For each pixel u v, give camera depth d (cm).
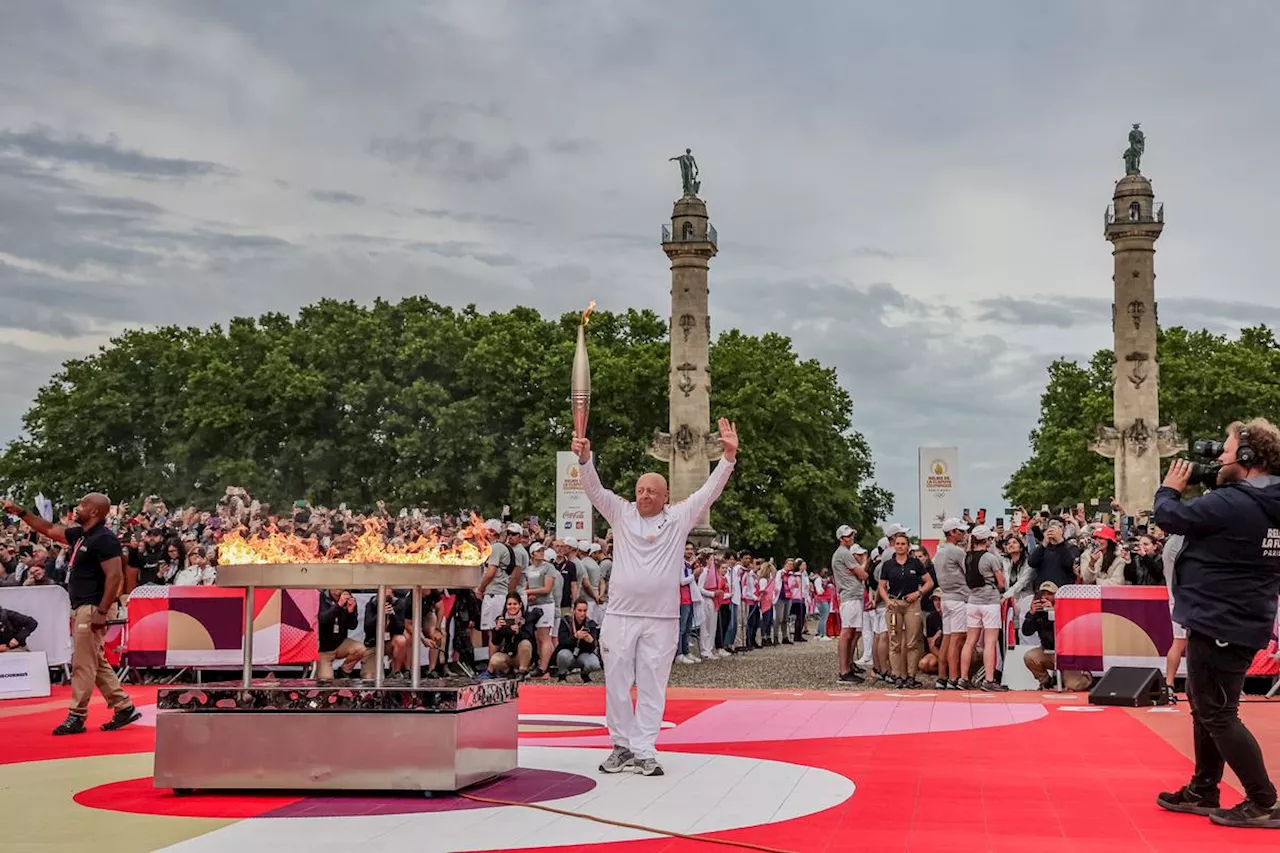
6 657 2127
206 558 2398
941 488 3422
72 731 1562
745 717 1755
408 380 8144
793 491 7944
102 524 1594
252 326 8619
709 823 954
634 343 8506
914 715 1784
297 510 2631
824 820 970
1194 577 971
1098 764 1287
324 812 996
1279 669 2103
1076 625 2223
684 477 6269
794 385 8388
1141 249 6675
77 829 932
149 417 8525
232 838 895
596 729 1609
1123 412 6681
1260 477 971
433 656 2366
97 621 1570
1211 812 967
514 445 7925
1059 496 8906
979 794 1094
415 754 1060
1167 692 2025
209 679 2369
